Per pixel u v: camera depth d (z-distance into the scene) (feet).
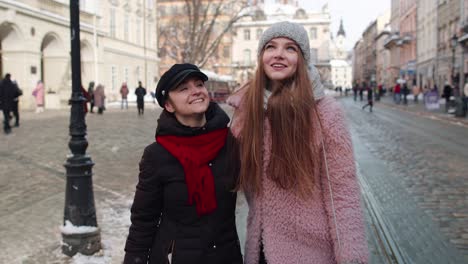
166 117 7.34
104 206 21.65
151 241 7.45
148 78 169.27
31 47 93.50
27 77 92.63
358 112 99.19
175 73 7.19
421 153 38.52
